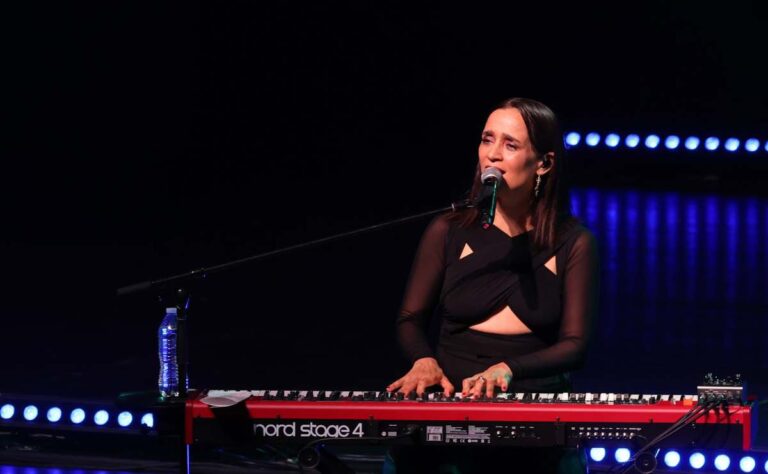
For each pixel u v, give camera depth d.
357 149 36.97
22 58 35.69
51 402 13.88
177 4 36.41
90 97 36.16
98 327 18.33
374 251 24.73
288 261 23.66
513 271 9.74
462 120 37.47
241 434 8.80
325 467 9.28
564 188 9.85
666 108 36.66
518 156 9.54
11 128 35.41
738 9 35.88
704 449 8.38
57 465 13.33
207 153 36.09
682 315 19.36
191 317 19.12
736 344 17.80
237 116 36.78
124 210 29.00
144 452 13.55
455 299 9.84
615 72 36.88
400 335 9.96
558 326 9.75
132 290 9.39
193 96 36.81
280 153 36.44
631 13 36.53
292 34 37.00
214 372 16.00
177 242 25.19
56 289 20.77
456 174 34.94
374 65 37.31
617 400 8.62
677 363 16.83
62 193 30.95
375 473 12.78
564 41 37.00
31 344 17.27
